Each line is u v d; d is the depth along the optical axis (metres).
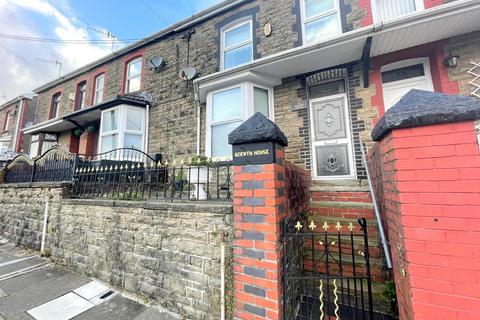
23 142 14.63
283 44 5.62
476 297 1.23
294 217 2.85
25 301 2.98
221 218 2.47
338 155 4.64
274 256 1.97
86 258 3.68
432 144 1.42
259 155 2.15
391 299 2.69
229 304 2.29
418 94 1.59
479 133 1.33
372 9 4.76
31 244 4.80
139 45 8.41
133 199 3.68
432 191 1.39
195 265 2.59
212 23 6.95
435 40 3.83
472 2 3.00
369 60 4.31
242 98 5.13
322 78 4.89
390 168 1.68
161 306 2.76
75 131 9.48
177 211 2.80
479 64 3.55
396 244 1.70
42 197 4.81
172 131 7.05
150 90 7.84
